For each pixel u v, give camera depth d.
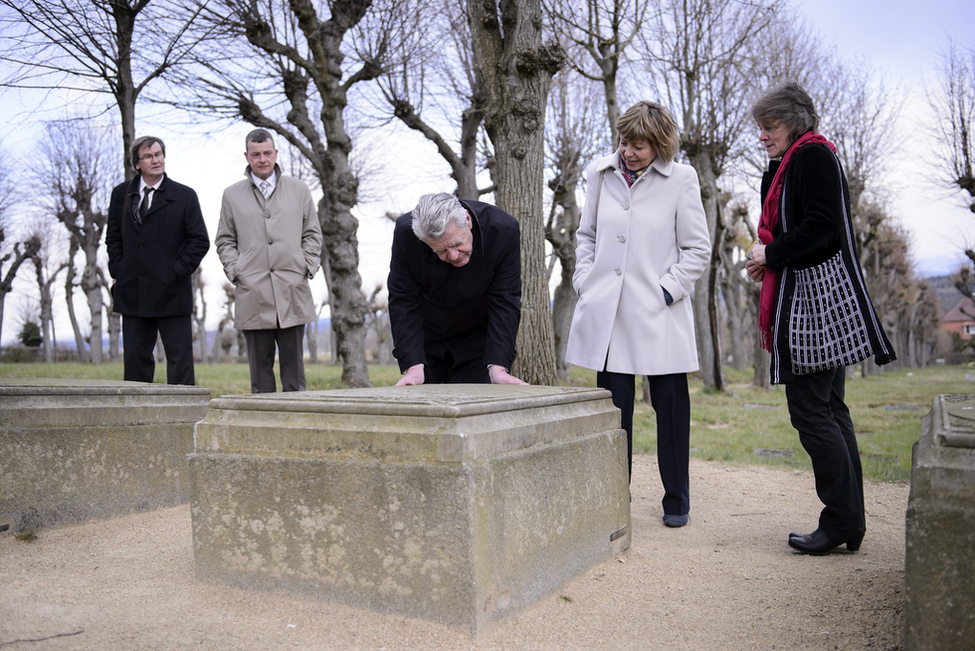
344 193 11.70
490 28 6.15
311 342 38.31
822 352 2.87
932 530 1.74
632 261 3.58
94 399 3.30
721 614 2.31
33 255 32.62
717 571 2.75
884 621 2.21
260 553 2.32
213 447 2.42
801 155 2.93
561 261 16.16
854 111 18.92
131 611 2.20
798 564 2.86
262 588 2.31
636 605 2.37
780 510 3.89
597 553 2.70
